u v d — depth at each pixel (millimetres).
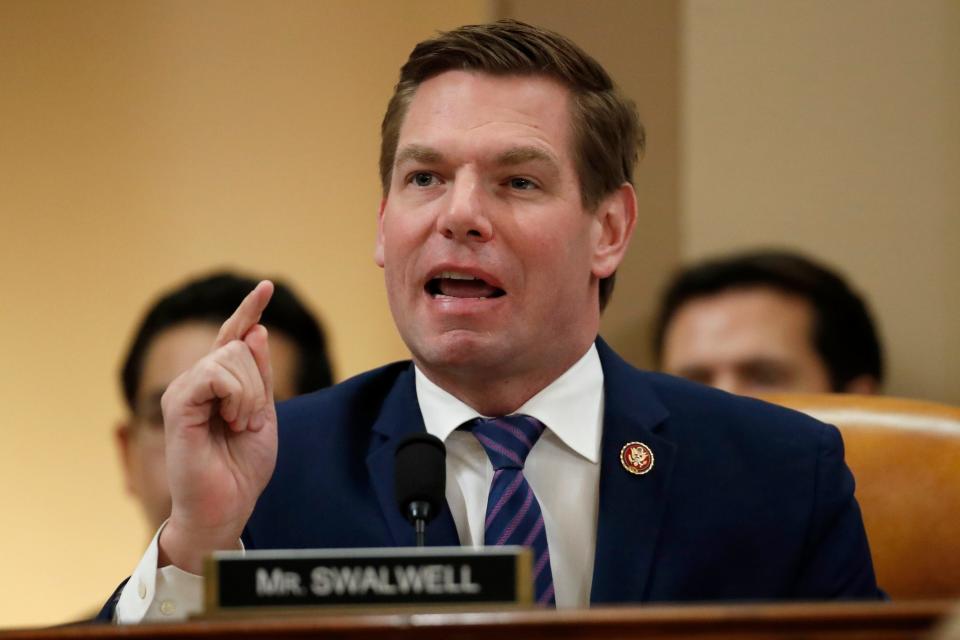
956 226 9422
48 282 10445
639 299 9633
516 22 5820
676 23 9750
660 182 9727
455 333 5441
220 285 9711
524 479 5504
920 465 6336
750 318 9234
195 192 10461
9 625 9953
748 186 9656
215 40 10531
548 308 5555
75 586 10023
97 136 10562
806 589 5535
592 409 5785
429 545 5488
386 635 3508
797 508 5613
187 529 5195
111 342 10352
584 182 5742
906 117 9555
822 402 6590
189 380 5203
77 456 10188
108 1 10648
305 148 10391
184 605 5188
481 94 5625
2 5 10664
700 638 3441
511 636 3494
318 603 3859
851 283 9484
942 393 9312
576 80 5754
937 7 9516
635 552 5414
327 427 5898
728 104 9703
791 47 9680
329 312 10164
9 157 10578
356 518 5570
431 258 5461
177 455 5188
